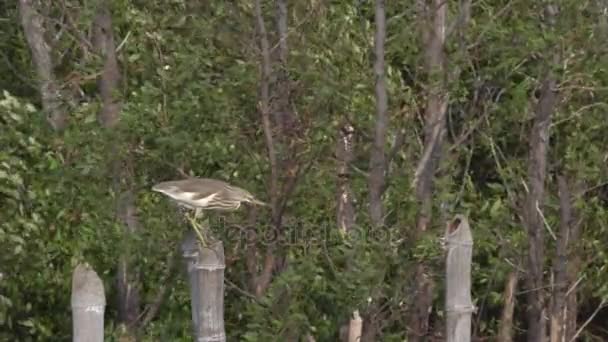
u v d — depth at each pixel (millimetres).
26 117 14922
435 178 14008
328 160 13359
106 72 14906
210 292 10945
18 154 14781
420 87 14648
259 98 13281
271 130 13203
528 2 14789
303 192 13258
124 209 13773
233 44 13797
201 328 10969
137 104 13727
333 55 13891
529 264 15328
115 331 14359
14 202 14383
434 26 13828
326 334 13984
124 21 15133
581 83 14969
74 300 10312
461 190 14945
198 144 13336
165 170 13773
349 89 13602
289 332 12742
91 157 13602
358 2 14594
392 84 14234
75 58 16812
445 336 13148
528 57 15055
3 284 15023
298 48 13758
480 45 15039
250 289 13484
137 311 14789
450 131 16125
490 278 15594
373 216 13047
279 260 13375
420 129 15055
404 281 13258
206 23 13914
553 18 14695
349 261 12883
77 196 14023
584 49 14648
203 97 13336
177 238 13594
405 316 13773
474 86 15133
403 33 14023
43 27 16469
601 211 16172
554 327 15391
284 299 12742
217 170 13680
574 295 16266
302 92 13305
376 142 13047
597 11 15000
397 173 13383
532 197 15125
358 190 13414
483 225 15000
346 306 13008
